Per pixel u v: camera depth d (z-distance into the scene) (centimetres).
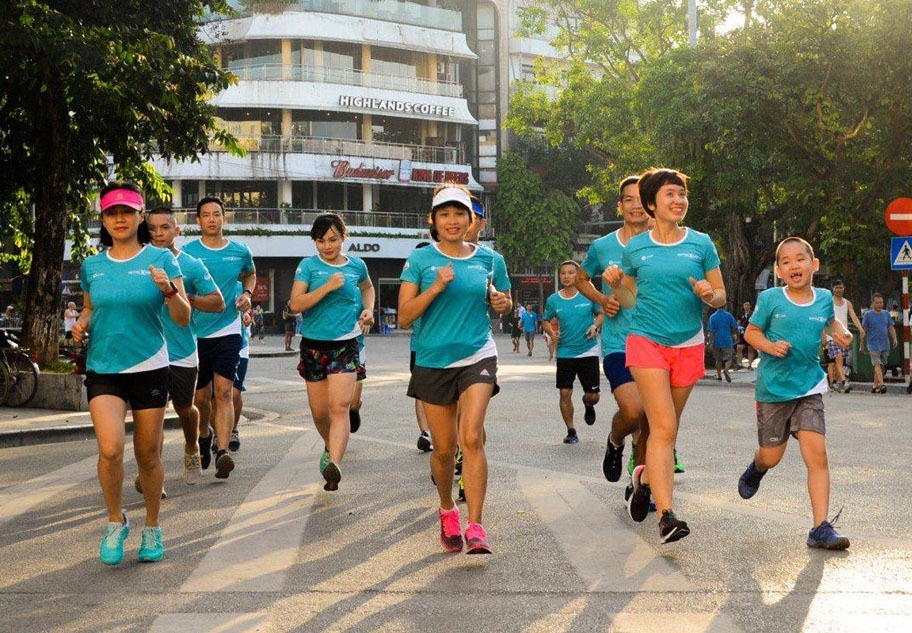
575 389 1967
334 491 817
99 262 595
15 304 2170
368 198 5881
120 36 1451
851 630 441
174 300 586
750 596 496
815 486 608
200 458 909
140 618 472
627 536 634
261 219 5584
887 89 2338
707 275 616
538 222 6041
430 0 6312
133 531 672
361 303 877
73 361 1577
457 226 596
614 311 744
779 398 630
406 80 5922
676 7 3503
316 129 5747
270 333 5681
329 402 834
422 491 816
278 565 572
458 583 528
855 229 2369
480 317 603
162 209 847
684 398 617
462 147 6184
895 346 1941
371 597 503
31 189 1898
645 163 3750
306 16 5562
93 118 1766
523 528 661
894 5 2241
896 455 999
